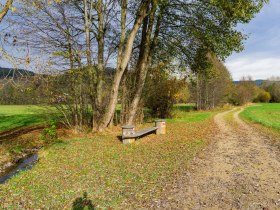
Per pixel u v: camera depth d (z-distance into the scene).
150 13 9.89
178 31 11.90
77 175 4.90
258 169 5.11
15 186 4.42
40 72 5.83
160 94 15.90
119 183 4.43
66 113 10.26
